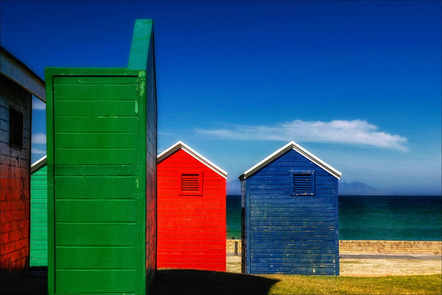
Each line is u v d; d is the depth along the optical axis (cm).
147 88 686
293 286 1119
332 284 1208
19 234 930
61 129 636
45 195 1633
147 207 679
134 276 626
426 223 9375
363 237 6850
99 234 628
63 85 640
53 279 619
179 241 1817
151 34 777
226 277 1164
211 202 1834
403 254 3191
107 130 639
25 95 987
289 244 1762
